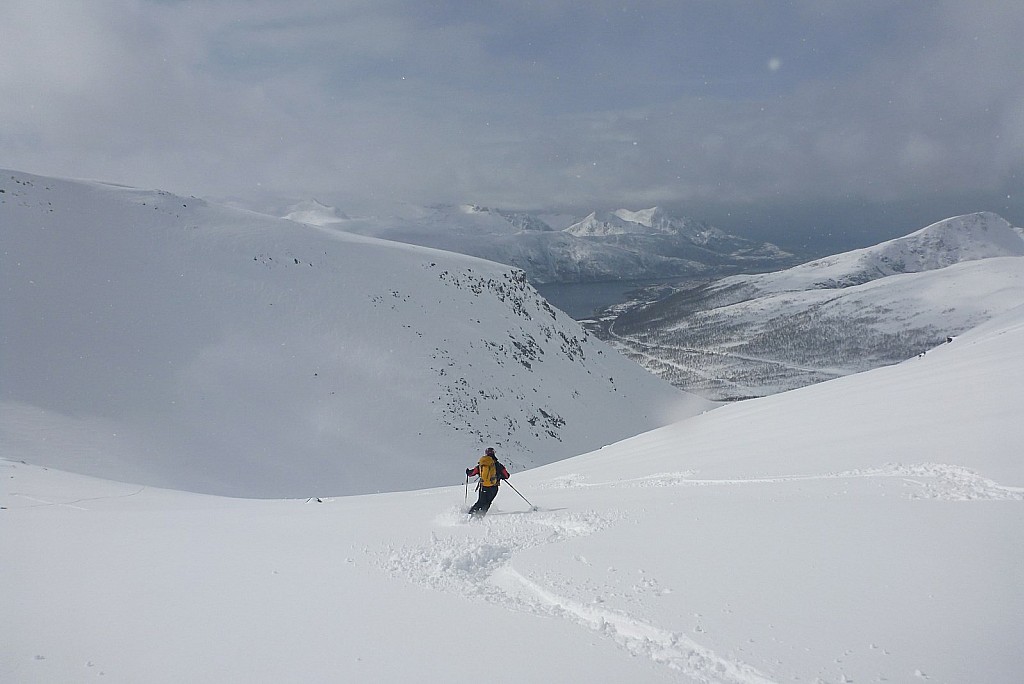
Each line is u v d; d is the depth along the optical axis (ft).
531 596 19.45
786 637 13.61
